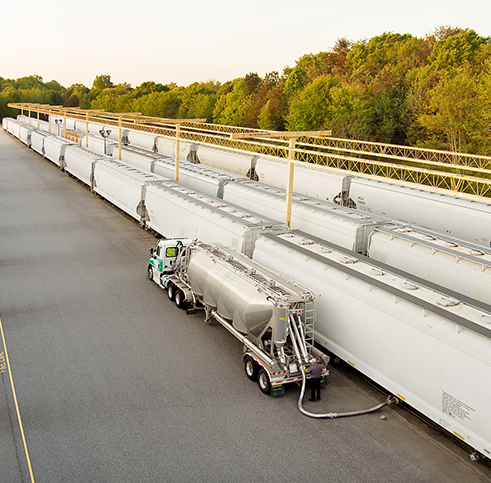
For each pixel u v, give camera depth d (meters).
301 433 12.18
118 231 32.16
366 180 28.30
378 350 13.09
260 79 103.50
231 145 53.25
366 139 59.34
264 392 13.91
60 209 38.50
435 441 12.02
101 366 15.27
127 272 24.22
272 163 36.09
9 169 58.81
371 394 14.15
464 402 10.74
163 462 11.02
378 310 13.12
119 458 11.15
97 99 163.00
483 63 64.94
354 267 15.18
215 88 153.25
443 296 12.74
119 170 35.31
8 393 13.74
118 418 12.65
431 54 72.88
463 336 10.88
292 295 13.86
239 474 10.66
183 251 19.88
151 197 28.88
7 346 16.52
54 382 14.33
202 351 16.36
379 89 62.97
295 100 65.94
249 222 19.95
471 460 11.32
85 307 19.88
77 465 10.91
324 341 15.22
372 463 11.13
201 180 31.86
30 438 11.84
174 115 115.75
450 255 16.20
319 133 22.16
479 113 48.06
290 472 10.76
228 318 15.68
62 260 25.98
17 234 31.16
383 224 19.91
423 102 56.81
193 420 12.62
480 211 21.27
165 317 19.02
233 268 16.17
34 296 20.98
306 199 24.55
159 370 15.09
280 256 17.19
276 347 13.79
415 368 11.96
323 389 14.35
